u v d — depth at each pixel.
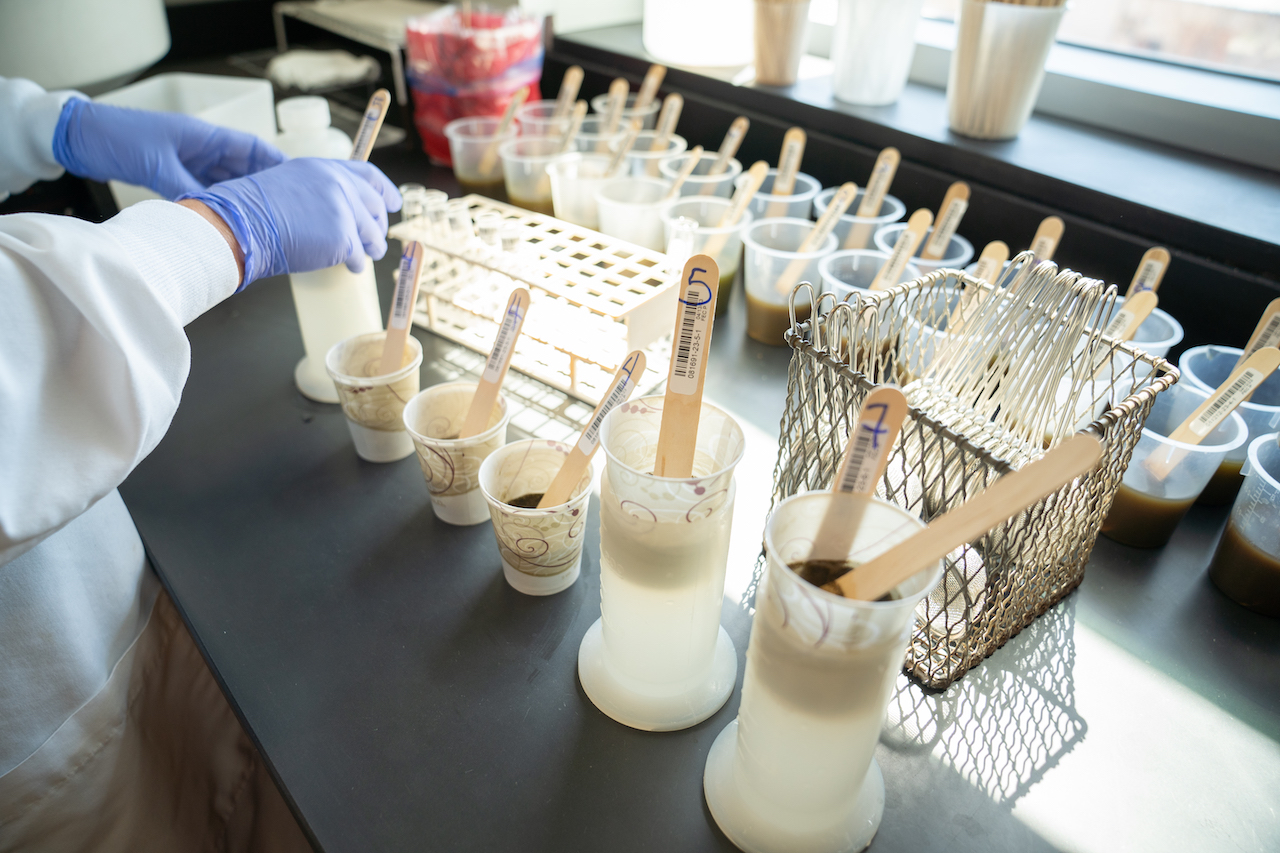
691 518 0.52
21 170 1.04
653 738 0.63
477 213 1.17
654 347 1.05
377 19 1.73
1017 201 1.12
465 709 0.65
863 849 0.55
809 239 1.05
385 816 0.57
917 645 0.67
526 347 1.04
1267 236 0.91
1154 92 1.19
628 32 1.82
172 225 0.67
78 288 0.54
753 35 1.46
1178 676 0.67
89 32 1.28
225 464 0.92
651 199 1.28
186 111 1.44
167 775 0.94
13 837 0.78
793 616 0.44
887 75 1.32
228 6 2.01
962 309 0.77
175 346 0.61
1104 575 0.78
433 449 0.75
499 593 0.75
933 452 0.68
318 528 0.83
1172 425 0.86
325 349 0.99
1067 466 0.39
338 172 0.88
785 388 1.03
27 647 0.72
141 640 0.88
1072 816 0.57
